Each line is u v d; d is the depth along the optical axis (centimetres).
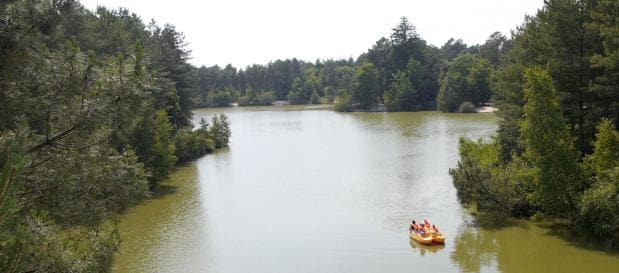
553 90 2861
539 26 3703
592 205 2661
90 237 1146
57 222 1113
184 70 7700
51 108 1062
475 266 2652
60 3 1134
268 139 8325
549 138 2855
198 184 4941
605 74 3102
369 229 3319
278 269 2719
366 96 14275
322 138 8081
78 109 1070
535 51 3697
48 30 1113
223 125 7919
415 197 4041
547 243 2889
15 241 759
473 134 7569
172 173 5603
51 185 1068
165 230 3466
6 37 983
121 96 1111
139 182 1368
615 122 3175
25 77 1043
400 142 7088
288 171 5409
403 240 3089
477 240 3012
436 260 2758
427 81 13775
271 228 3434
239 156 6669
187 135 6531
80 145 1120
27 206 1009
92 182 1170
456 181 3541
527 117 2964
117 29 5753
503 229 3170
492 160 3500
